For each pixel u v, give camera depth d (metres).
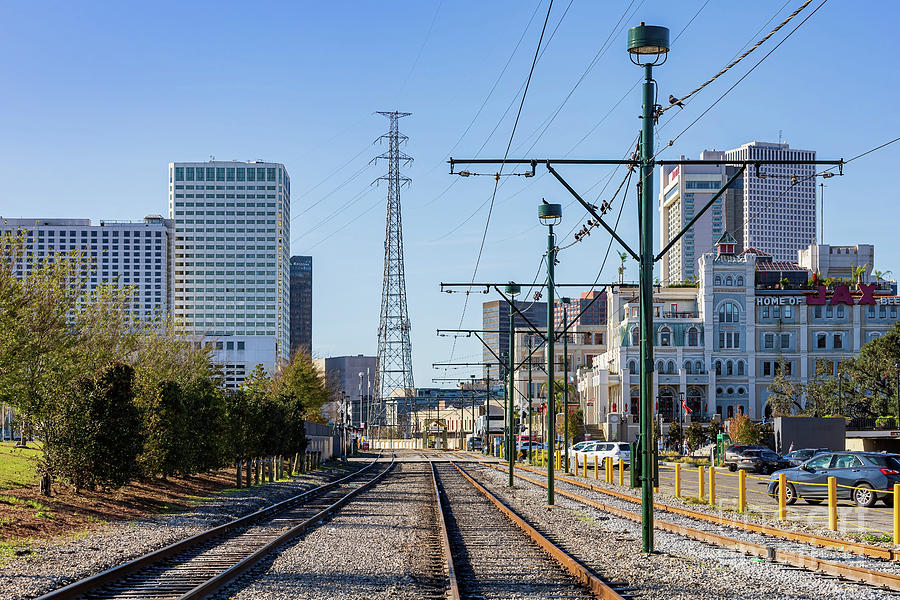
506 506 32.19
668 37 20.38
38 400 27.77
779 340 123.12
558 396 124.25
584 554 19.03
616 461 62.88
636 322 120.62
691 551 19.50
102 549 18.39
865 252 164.12
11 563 16.09
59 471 26.97
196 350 54.62
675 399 120.69
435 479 51.91
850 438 65.06
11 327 27.77
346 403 118.38
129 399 28.48
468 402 175.62
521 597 13.91
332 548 19.61
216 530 21.59
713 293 122.81
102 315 38.75
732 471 59.34
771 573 16.22
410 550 19.48
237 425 40.31
